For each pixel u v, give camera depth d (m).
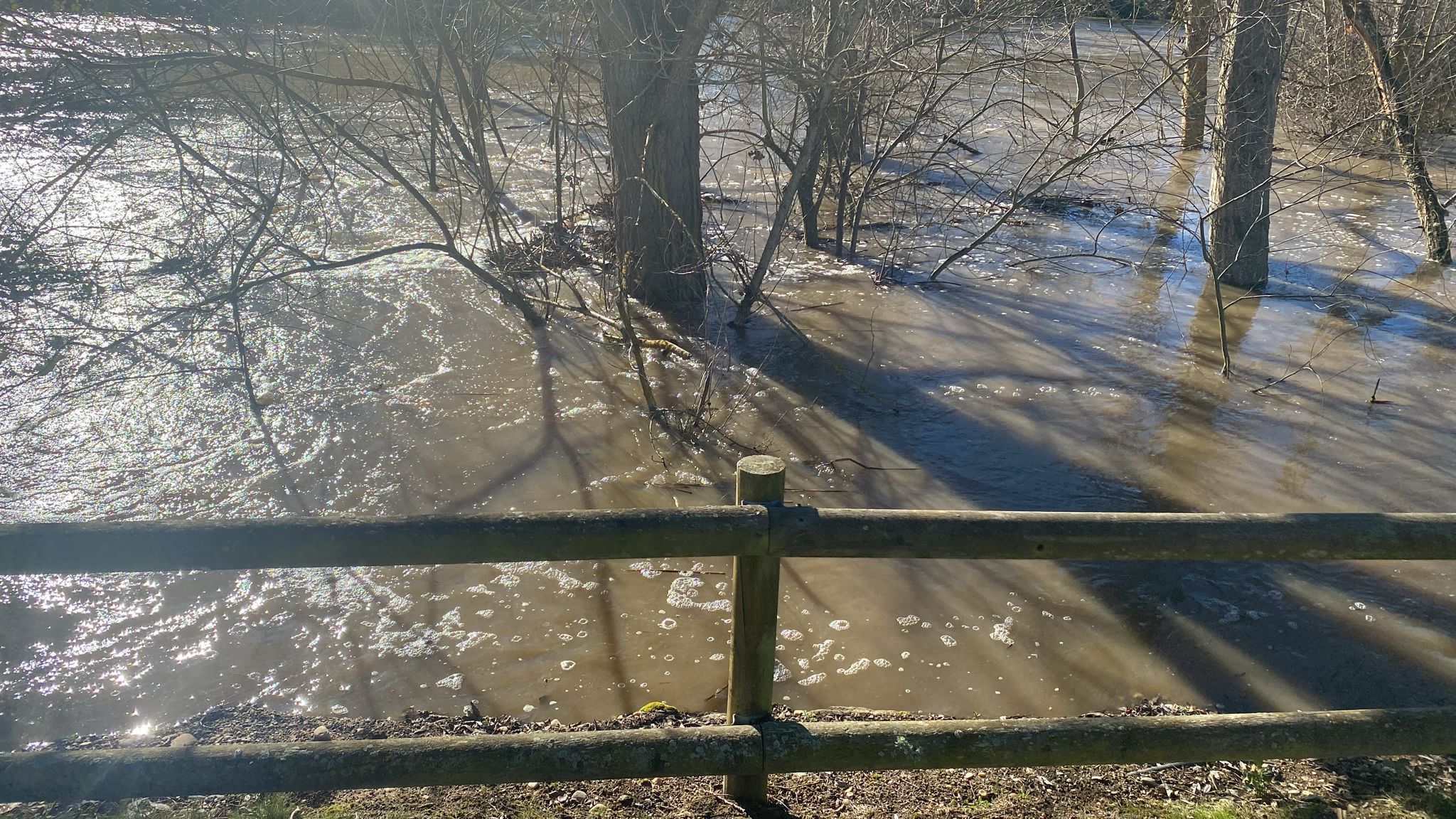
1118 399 7.64
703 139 15.55
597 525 2.68
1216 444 6.92
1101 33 14.09
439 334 8.59
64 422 6.95
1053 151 12.52
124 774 2.64
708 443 6.89
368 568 5.51
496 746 2.78
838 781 3.58
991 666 4.77
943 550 2.76
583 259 10.34
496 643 4.90
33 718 4.36
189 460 6.52
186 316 8.45
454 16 8.73
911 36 8.91
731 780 3.40
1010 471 6.56
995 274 10.45
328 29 9.14
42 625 5.00
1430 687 4.62
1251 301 9.72
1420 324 9.11
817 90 8.34
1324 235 11.79
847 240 11.46
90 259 8.55
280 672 4.69
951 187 13.38
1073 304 9.62
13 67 6.33
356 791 3.56
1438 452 6.79
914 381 7.93
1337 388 7.82
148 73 7.90
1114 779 3.64
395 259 10.23
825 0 8.60
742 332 8.86
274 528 2.58
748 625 2.92
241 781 2.68
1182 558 2.80
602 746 2.81
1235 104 9.62
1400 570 5.52
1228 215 9.97
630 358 8.25
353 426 7.01
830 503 6.15
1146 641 4.95
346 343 8.35
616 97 8.89
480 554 2.64
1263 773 3.69
